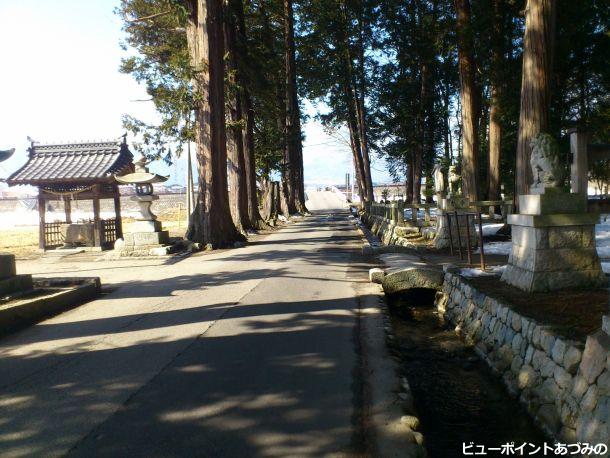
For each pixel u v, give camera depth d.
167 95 19.23
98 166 19.30
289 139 37.16
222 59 19.06
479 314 7.18
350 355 5.58
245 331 6.64
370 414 4.04
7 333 6.81
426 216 18.64
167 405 4.25
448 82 29.98
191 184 21.23
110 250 18.55
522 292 6.87
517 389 5.21
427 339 7.66
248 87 27.14
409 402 4.32
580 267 6.73
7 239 23.42
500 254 12.23
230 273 11.95
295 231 25.83
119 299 9.16
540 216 6.59
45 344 6.24
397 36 29.23
